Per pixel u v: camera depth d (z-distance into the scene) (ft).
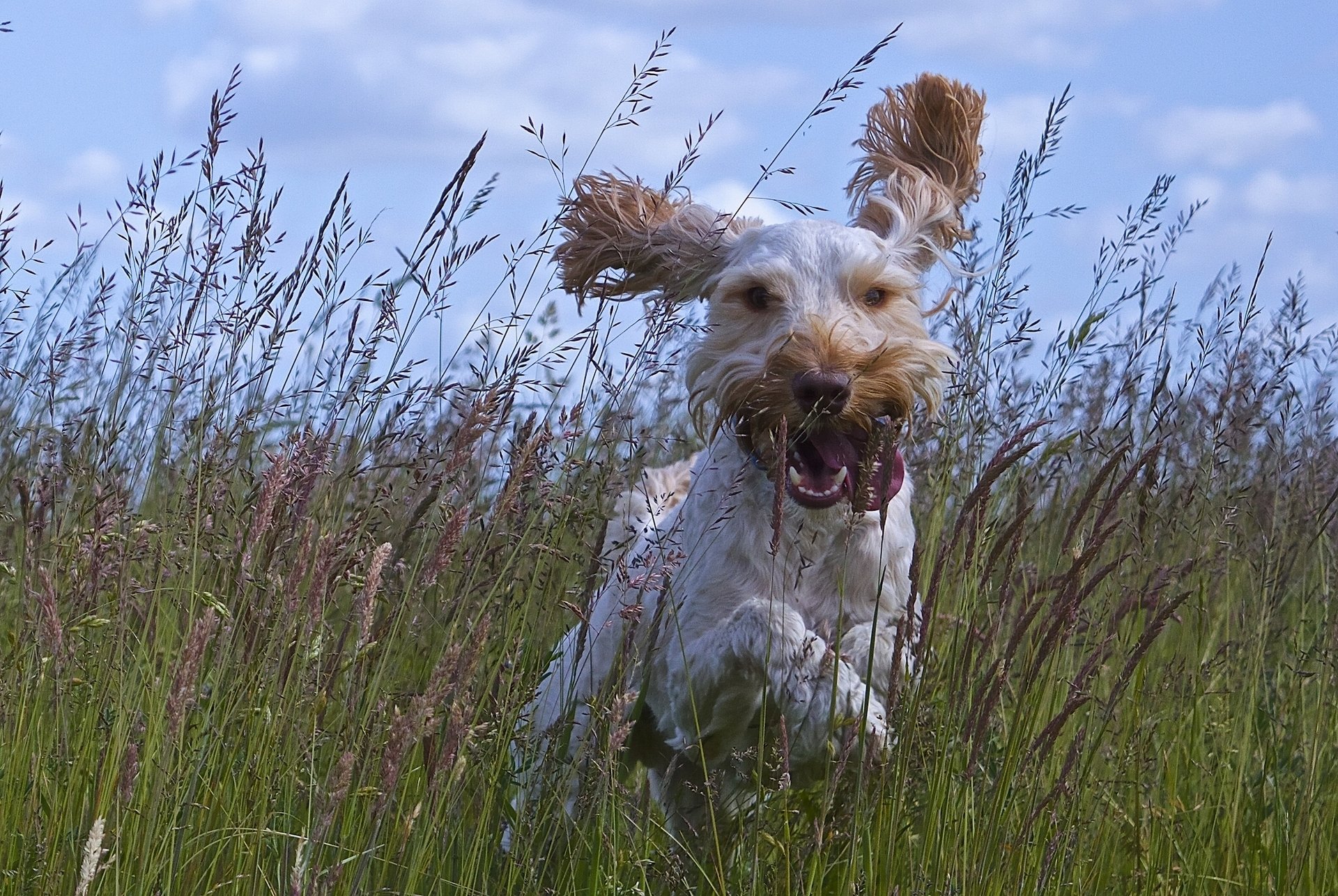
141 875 9.74
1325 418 16.39
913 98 18.69
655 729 16.10
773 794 12.92
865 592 14.75
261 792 10.96
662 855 12.50
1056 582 12.21
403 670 13.65
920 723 12.13
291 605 10.71
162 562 11.68
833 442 14.85
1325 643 14.83
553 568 13.10
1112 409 16.14
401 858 10.95
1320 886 13.33
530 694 12.71
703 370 15.98
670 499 16.83
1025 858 11.80
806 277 15.66
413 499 13.06
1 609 13.47
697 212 17.48
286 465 11.11
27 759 10.92
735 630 14.28
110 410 12.98
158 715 10.81
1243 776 14.32
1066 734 13.93
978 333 15.16
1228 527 14.70
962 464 15.14
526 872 11.82
